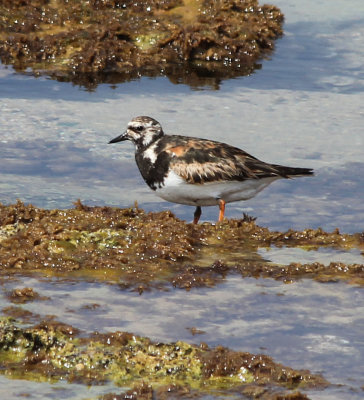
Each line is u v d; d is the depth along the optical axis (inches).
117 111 743.7
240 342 356.5
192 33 882.8
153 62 870.4
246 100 776.9
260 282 421.7
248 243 477.7
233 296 403.2
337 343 358.0
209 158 520.1
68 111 739.4
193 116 733.3
